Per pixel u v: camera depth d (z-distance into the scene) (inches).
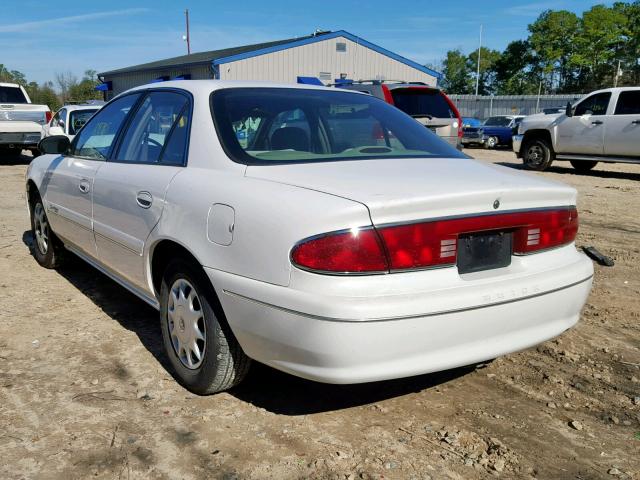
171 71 1272.1
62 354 147.7
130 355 147.5
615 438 115.3
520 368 143.6
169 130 141.5
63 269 220.4
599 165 676.7
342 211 96.2
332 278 96.5
